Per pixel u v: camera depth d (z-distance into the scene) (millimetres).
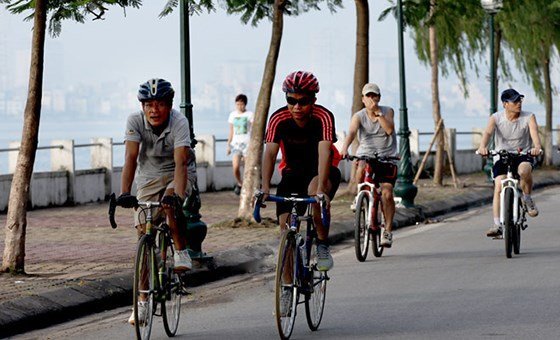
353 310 22328
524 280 25766
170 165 19703
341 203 44438
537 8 69750
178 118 19375
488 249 32062
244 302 23703
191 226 27062
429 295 23938
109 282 24078
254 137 36344
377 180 30484
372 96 30328
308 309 19891
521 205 30750
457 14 56781
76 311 22391
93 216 41156
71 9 25531
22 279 24203
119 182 49094
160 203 18578
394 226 39125
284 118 19812
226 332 20312
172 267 19641
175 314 20078
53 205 45188
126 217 40844
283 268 19000
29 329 21047
